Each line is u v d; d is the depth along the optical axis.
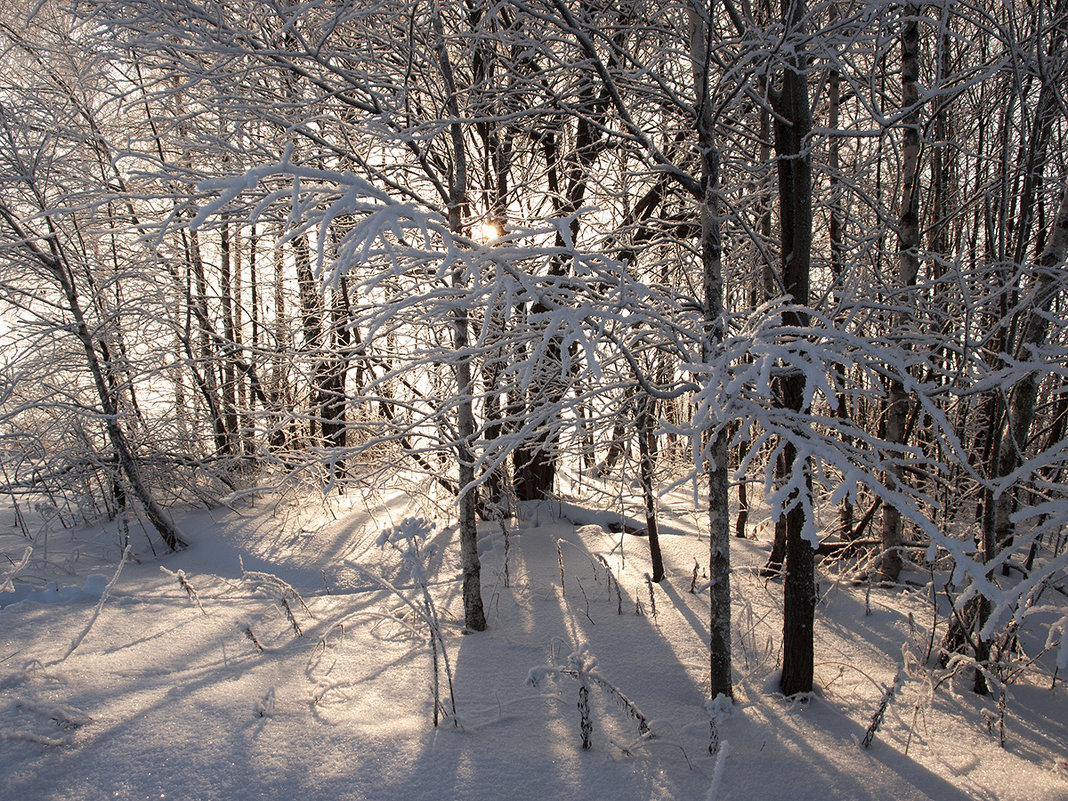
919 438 6.22
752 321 3.18
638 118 5.83
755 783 3.12
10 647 4.55
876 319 4.51
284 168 2.10
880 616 5.07
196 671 4.21
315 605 5.53
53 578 6.25
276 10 3.92
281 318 7.43
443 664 4.34
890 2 3.41
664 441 7.16
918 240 5.35
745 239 5.57
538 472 8.13
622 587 5.74
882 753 3.37
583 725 3.37
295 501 7.94
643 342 3.73
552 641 4.48
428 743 3.40
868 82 4.38
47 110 6.42
